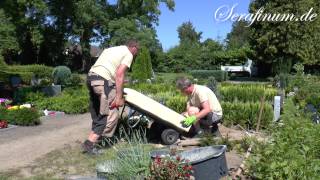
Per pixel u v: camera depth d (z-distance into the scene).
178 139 7.64
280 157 4.98
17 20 39.44
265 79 47.03
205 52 58.91
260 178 5.04
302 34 45.09
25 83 22.64
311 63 45.44
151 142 7.81
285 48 45.12
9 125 10.61
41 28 45.00
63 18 48.09
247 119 9.95
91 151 6.92
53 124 10.98
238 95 13.79
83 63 51.34
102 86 6.90
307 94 12.50
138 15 51.44
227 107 10.37
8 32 32.47
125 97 7.46
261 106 9.64
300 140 5.46
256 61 50.09
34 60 49.19
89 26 50.25
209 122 7.91
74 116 12.79
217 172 5.45
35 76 24.72
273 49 45.28
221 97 13.62
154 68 57.59
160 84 21.12
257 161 5.34
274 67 46.47
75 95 15.72
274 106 10.34
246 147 7.17
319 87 13.27
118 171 4.98
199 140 7.52
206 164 5.32
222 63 58.75
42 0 42.81
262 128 9.74
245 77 51.94
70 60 53.41
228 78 45.97
